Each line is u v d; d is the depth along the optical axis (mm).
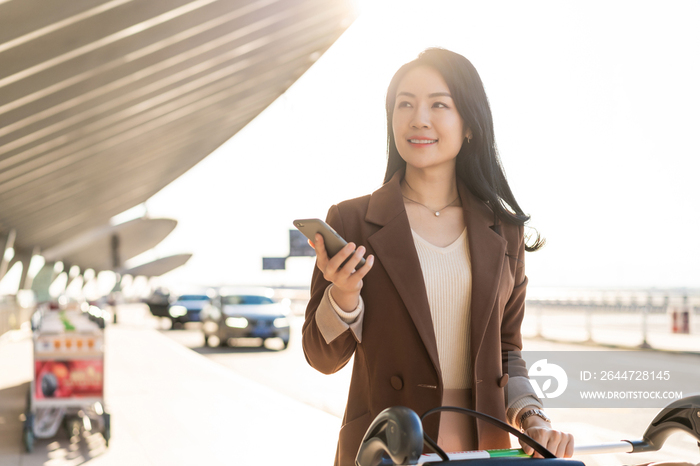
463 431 1596
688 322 15039
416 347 1557
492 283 1616
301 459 5492
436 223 1731
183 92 14242
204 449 5840
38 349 5941
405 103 1706
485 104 1716
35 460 5504
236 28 11398
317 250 1428
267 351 15562
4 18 6777
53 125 12055
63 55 8586
